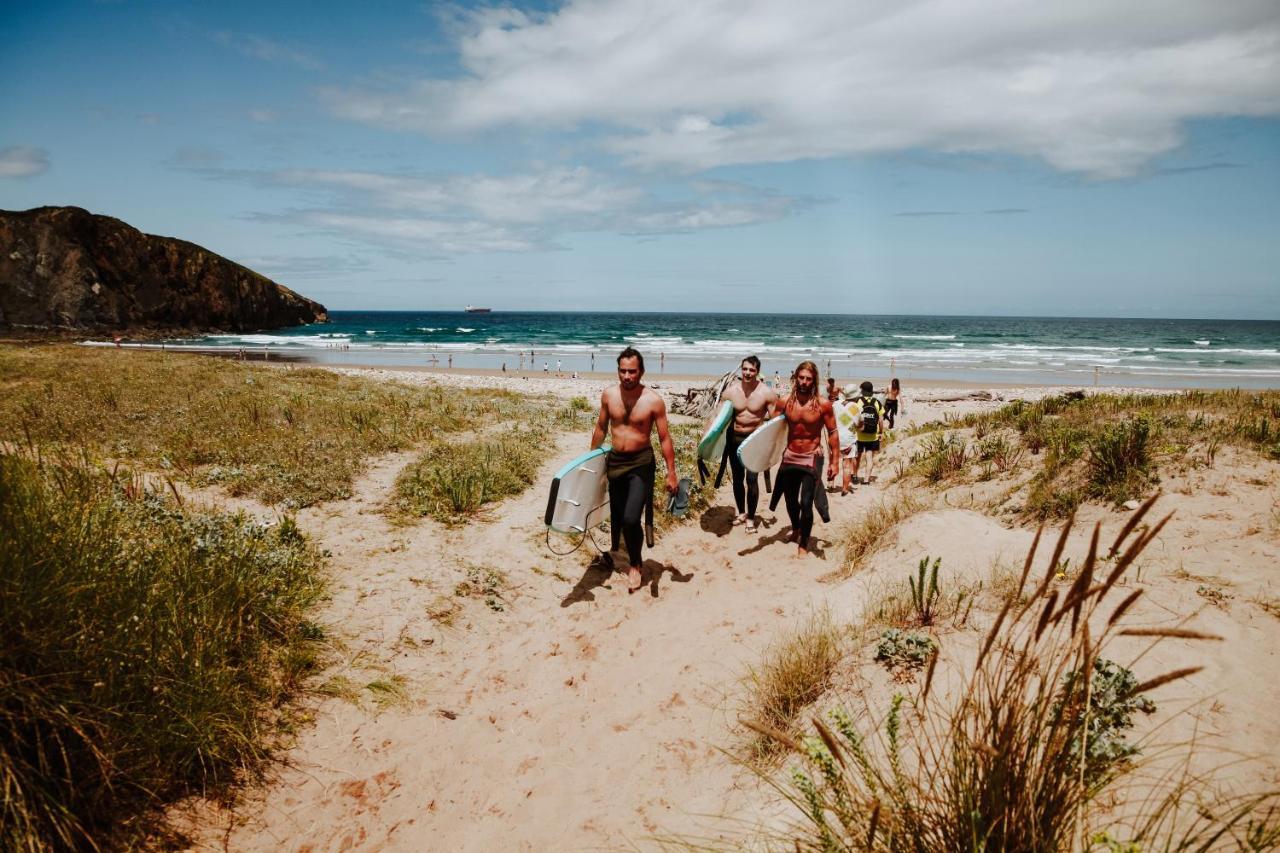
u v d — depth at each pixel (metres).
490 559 6.09
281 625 4.24
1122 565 1.56
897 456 10.77
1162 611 3.80
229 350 54.25
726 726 3.76
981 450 8.74
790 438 6.50
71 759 2.73
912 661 3.61
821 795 2.25
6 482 3.31
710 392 17.64
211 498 6.63
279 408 11.27
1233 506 5.23
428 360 49.28
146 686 3.05
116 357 21.44
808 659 3.91
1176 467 6.12
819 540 7.00
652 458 5.71
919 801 2.17
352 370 37.94
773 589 5.75
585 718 4.05
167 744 3.00
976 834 1.89
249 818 3.02
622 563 6.44
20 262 61.25
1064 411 10.01
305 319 96.94
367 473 8.09
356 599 4.98
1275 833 1.94
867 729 3.18
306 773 3.36
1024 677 1.96
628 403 5.56
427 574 5.59
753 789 3.13
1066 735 1.95
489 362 48.97
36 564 2.99
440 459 8.64
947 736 2.27
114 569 3.46
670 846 2.88
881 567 5.41
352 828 3.11
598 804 3.30
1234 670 3.19
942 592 4.46
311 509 6.70
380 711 3.91
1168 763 2.58
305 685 3.94
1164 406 8.97
